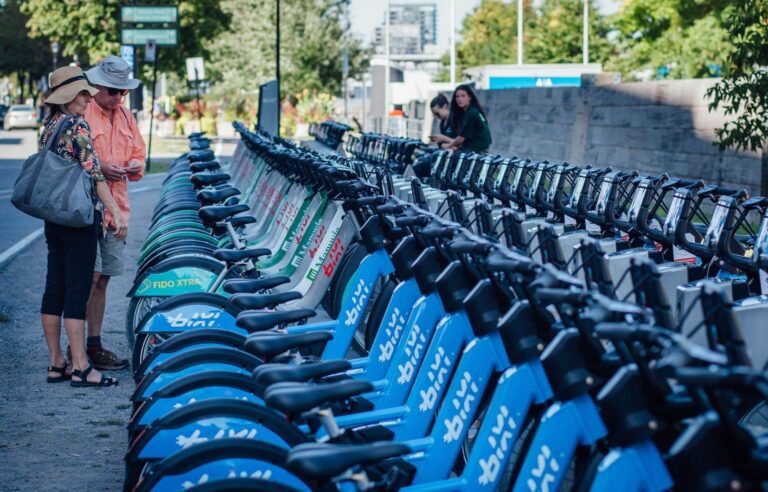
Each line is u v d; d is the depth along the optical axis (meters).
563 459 3.07
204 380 3.95
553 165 7.20
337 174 5.81
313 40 49.47
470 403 3.63
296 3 49.72
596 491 2.82
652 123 15.66
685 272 5.02
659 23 32.19
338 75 51.56
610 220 6.43
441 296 3.95
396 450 2.84
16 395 6.34
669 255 6.00
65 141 6.26
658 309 2.95
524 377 3.34
